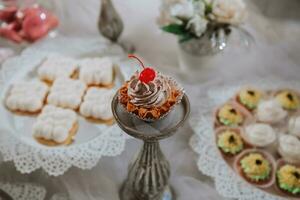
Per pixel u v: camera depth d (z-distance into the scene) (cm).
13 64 58
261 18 66
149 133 36
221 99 54
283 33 64
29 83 55
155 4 69
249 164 47
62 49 61
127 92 38
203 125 51
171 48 62
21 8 66
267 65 59
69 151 48
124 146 50
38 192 48
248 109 53
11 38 62
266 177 47
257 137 49
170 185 48
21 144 49
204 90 56
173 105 37
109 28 61
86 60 58
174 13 52
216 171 48
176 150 50
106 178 49
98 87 56
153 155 42
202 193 47
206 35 54
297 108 53
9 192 48
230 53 59
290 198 45
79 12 68
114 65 58
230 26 54
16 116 52
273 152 49
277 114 52
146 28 65
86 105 52
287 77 57
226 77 57
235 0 53
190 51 55
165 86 38
